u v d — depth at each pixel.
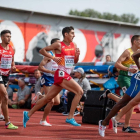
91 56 44.97
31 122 12.56
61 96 17.59
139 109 16.97
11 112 16.52
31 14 38.47
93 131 10.61
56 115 15.55
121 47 48.59
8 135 9.54
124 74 11.12
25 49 38.50
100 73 17.22
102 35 46.19
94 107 12.46
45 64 11.70
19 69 19.91
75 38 43.19
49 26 40.69
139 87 9.26
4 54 10.52
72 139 9.07
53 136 9.52
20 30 38.16
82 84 15.33
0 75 10.47
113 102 12.19
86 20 43.88
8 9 37.00
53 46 10.17
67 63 10.21
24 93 18.69
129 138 9.38
